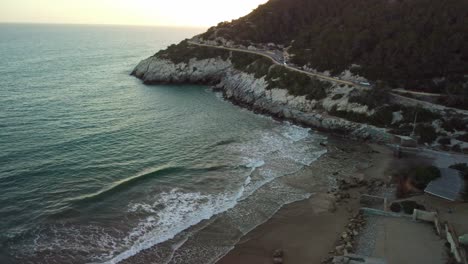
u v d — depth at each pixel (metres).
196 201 35.66
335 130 57.28
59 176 39.19
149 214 32.97
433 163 43.88
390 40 69.19
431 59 62.03
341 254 27.16
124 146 48.88
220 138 53.59
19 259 26.14
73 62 126.94
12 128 53.03
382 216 32.09
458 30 65.19
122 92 81.69
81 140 49.97
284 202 35.97
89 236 29.31
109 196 35.56
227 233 30.72
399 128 53.38
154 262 26.72
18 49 162.00
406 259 25.86
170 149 48.75
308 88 66.19
